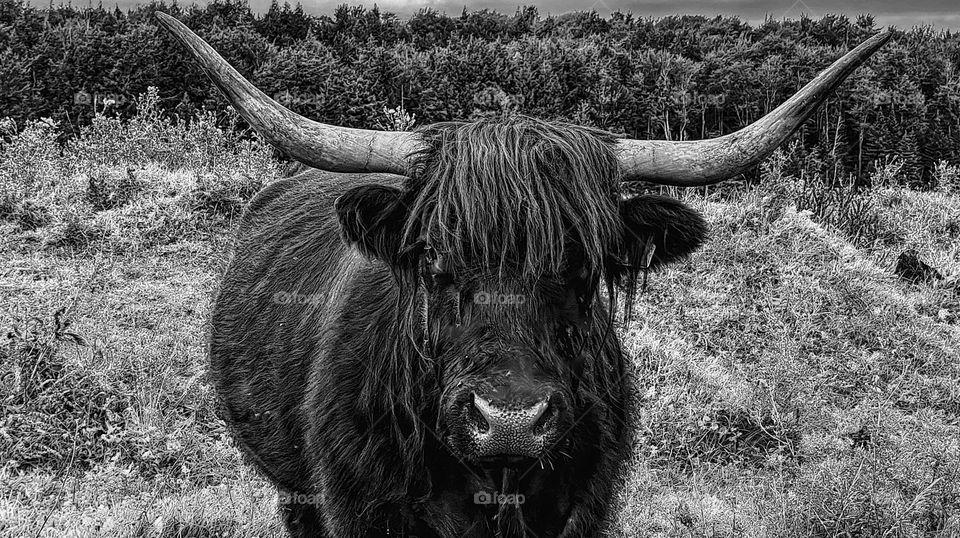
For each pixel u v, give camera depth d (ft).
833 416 24.34
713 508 18.56
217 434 21.29
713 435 22.81
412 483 11.02
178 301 29.73
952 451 20.68
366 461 11.16
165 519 16.71
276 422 13.69
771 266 33.40
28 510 16.84
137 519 16.61
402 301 10.83
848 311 31.65
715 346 28.55
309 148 11.11
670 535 17.53
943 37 133.08
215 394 18.30
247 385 15.10
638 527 17.65
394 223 10.73
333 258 14.01
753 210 37.58
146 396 22.22
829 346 29.14
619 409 12.23
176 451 20.13
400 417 10.87
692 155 11.22
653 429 22.34
